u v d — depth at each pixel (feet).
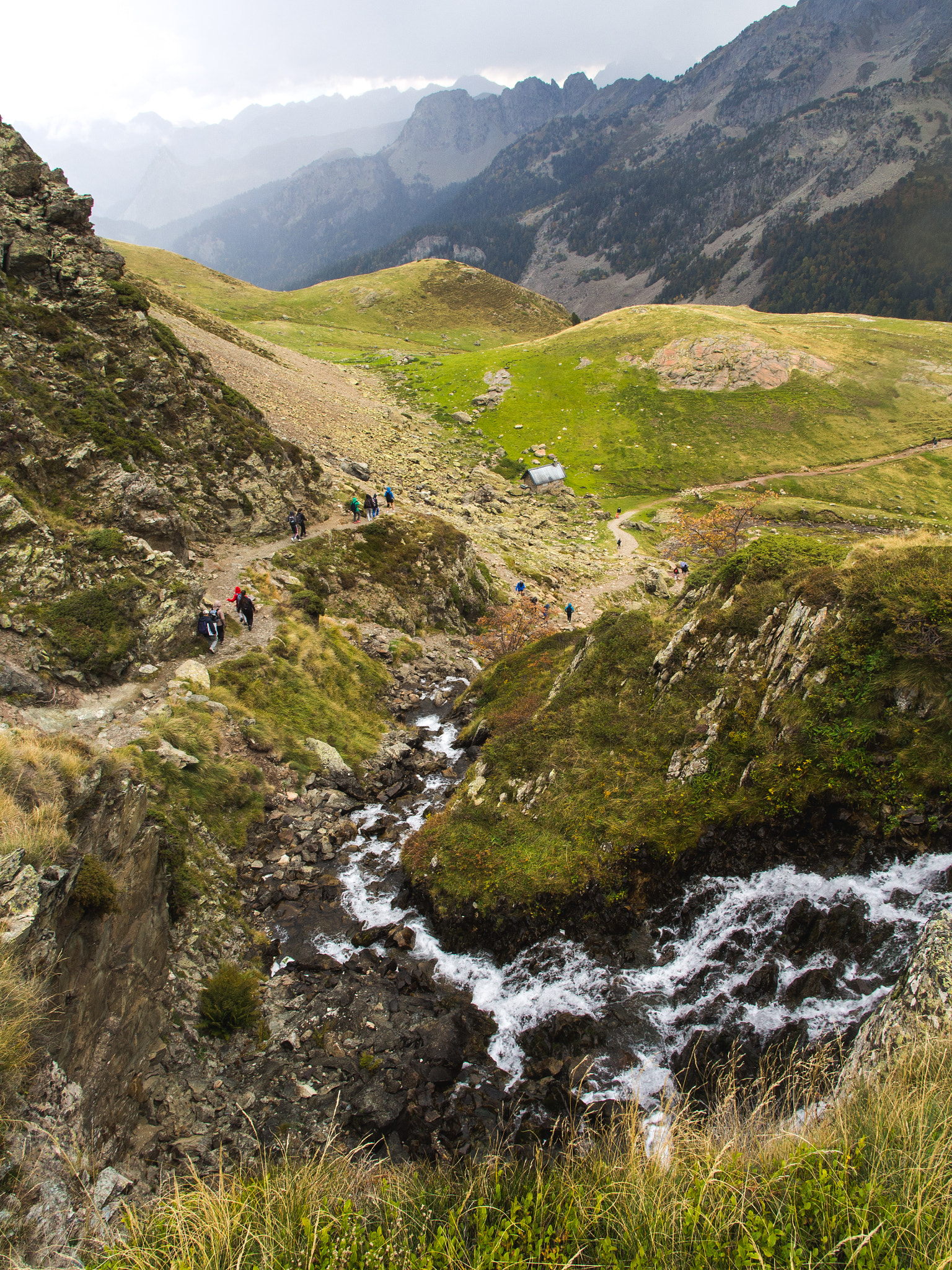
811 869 51.98
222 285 594.65
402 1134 44.27
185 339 233.76
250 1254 23.03
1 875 36.55
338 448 235.40
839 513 299.79
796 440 358.02
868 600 58.65
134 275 293.43
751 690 64.13
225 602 112.78
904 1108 24.07
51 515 90.53
